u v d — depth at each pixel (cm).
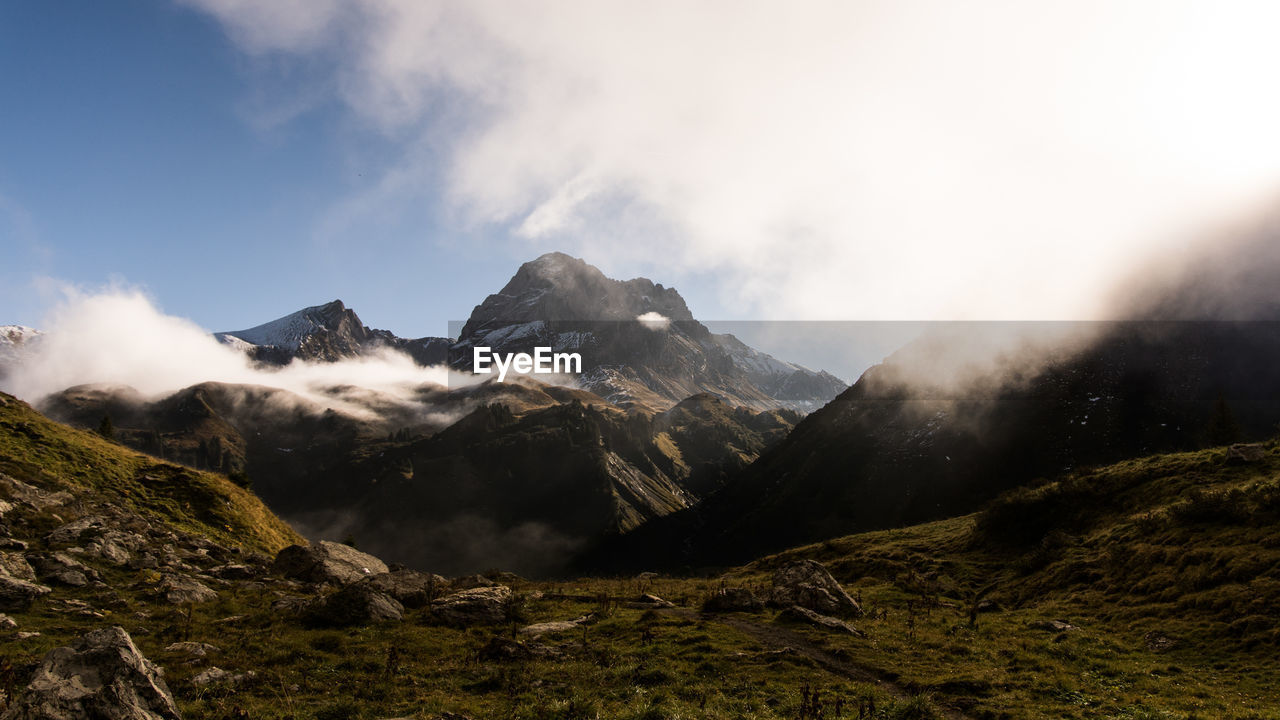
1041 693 2884
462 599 4169
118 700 1786
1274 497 4772
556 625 4016
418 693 2681
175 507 7456
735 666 3147
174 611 3800
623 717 2377
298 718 2305
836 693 2792
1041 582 5609
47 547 4600
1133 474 6731
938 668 3259
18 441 7212
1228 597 4003
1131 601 4609
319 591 4912
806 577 4966
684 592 5956
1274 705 2805
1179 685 3084
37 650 2788
